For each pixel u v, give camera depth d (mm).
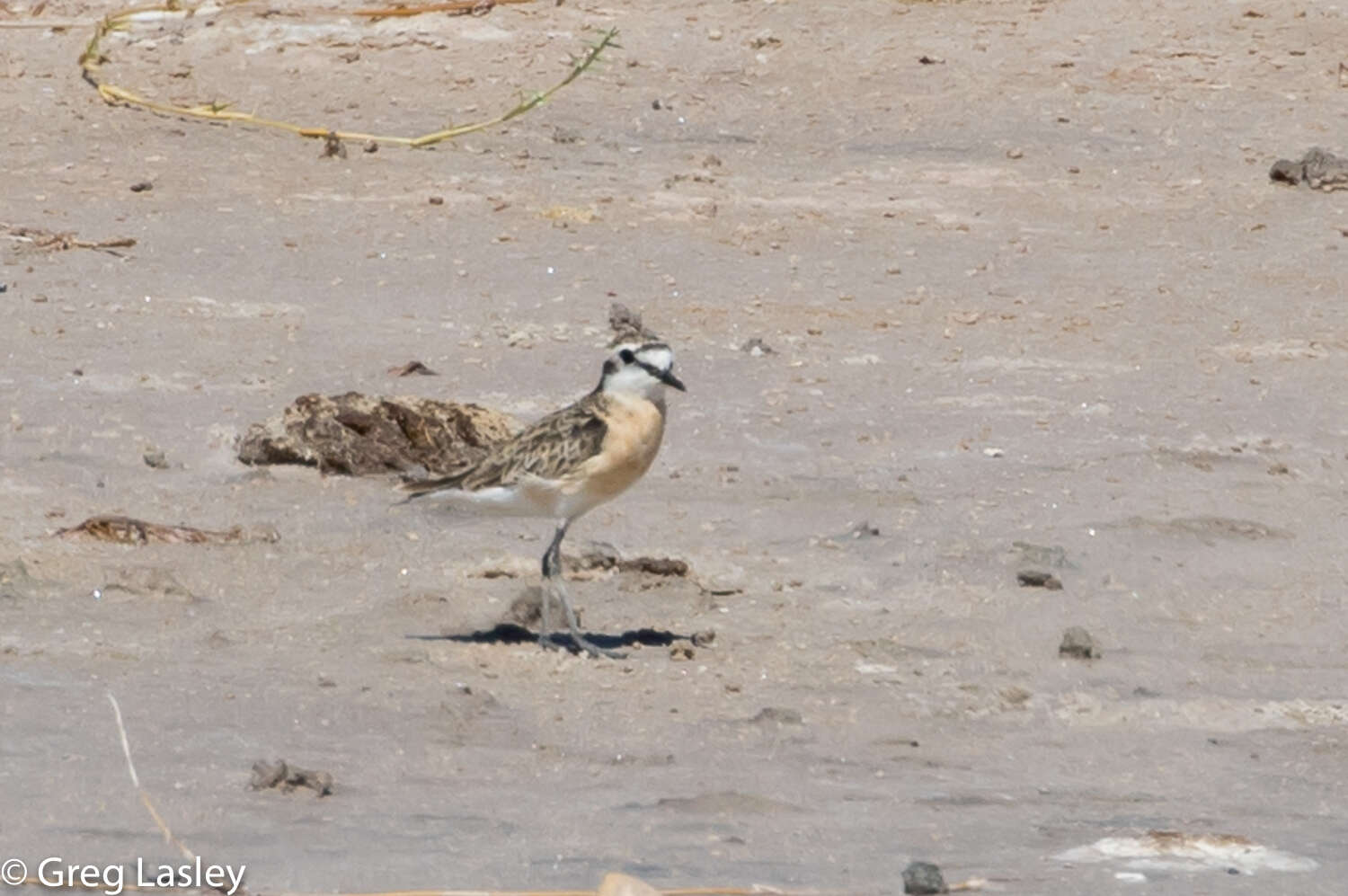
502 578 12875
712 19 32062
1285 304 21234
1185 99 29688
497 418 15297
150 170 24719
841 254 22625
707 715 10688
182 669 10914
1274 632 12492
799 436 16172
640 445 11453
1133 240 23797
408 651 11398
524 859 8477
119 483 14312
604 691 10984
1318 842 9086
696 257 22250
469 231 22859
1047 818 9375
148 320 18688
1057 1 33438
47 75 28641
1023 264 22578
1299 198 25703
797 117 28703
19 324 18219
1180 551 13930
